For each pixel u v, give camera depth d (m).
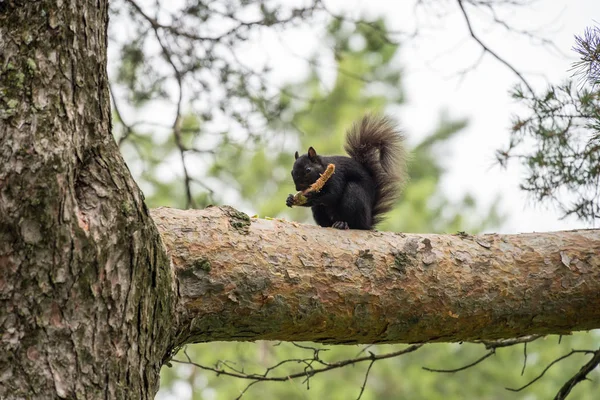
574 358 21.62
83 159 5.63
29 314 5.18
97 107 5.79
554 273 7.45
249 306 6.60
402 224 22.94
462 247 7.45
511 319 7.42
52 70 5.55
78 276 5.34
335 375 22.34
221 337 6.80
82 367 5.28
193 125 14.75
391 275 7.04
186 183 12.26
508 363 22.42
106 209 5.54
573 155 9.09
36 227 5.24
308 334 7.03
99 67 5.83
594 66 8.12
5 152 5.27
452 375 23.16
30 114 5.39
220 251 6.60
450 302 7.17
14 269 5.19
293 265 6.79
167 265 6.04
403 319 7.11
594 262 7.54
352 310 6.92
